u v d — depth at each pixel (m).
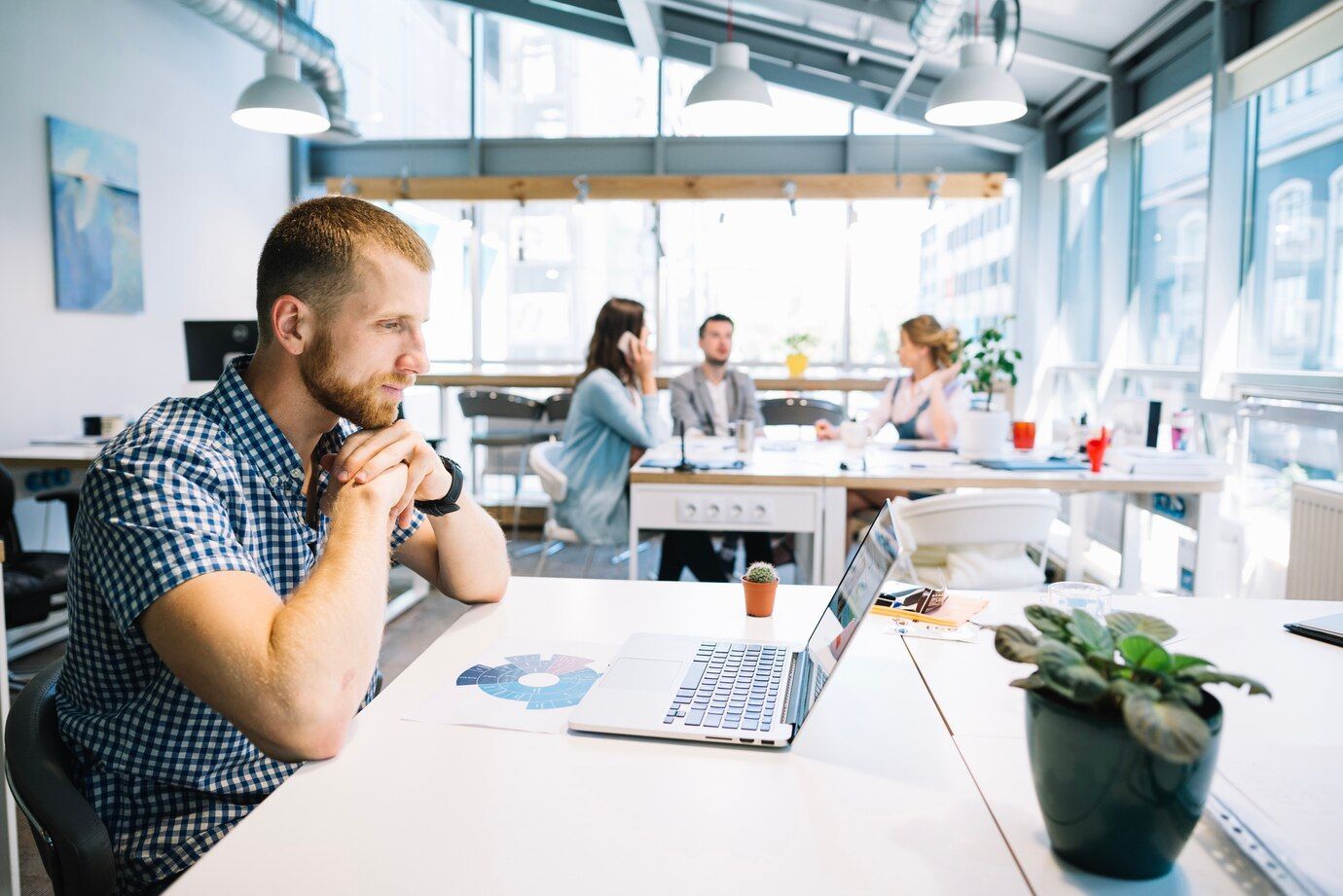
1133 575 3.47
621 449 3.40
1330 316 3.05
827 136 6.29
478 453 6.57
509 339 6.64
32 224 4.23
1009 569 2.40
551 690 1.06
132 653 0.98
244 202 5.96
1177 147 4.23
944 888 0.67
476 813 0.78
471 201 6.21
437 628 3.74
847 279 6.41
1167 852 0.66
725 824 0.77
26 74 4.18
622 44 5.86
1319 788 0.79
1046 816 0.71
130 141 4.86
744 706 0.99
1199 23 3.78
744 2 5.15
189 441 1.00
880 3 4.43
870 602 0.95
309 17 6.48
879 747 0.92
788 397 5.97
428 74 6.46
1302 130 3.20
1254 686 0.62
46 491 3.59
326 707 0.86
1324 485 2.53
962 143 6.20
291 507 1.09
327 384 1.04
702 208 6.45
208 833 1.00
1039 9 4.14
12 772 0.95
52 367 4.36
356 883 0.68
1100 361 4.87
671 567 3.37
